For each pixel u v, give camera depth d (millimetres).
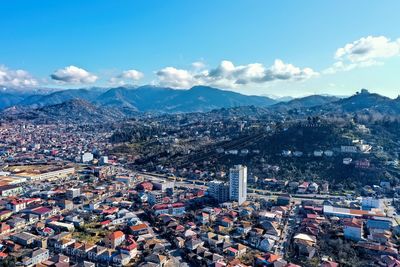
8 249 179875
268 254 172625
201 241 191000
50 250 183750
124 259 169500
